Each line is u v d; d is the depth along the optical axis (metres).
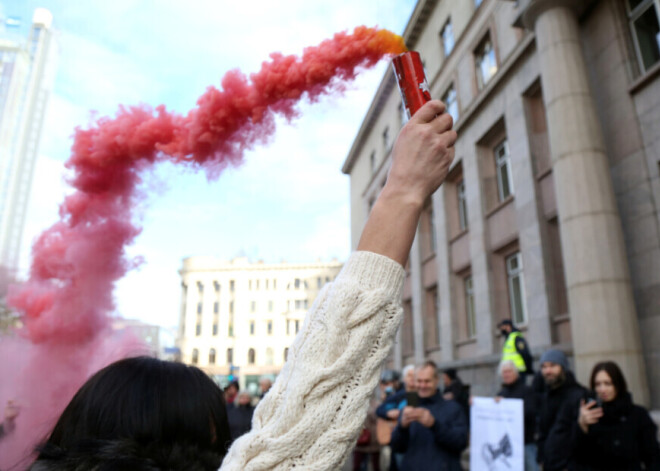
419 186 0.92
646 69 8.55
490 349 12.78
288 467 0.75
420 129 0.95
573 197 8.25
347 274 0.90
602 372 3.61
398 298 0.88
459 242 15.71
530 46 11.52
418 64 1.12
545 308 10.49
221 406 1.03
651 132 8.01
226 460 0.85
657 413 6.80
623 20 8.95
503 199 13.68
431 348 17.27
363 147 27.62
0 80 84.69
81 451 0.83
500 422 4.64
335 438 0.76
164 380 0.96
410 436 4.27
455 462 4.12
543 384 5.65
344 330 0.84
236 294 60.28
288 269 60.22
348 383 0.81
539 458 4.70
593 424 3.56
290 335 58.12
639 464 3.45
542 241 10.86
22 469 0.99
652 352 7.47
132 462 0.80
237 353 58.03
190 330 59.91
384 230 0.90
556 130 8.83
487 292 13.17
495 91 13.38
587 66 9.57
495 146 14.16
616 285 7.59
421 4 18.81
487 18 14.28
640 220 8.03
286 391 0.83
